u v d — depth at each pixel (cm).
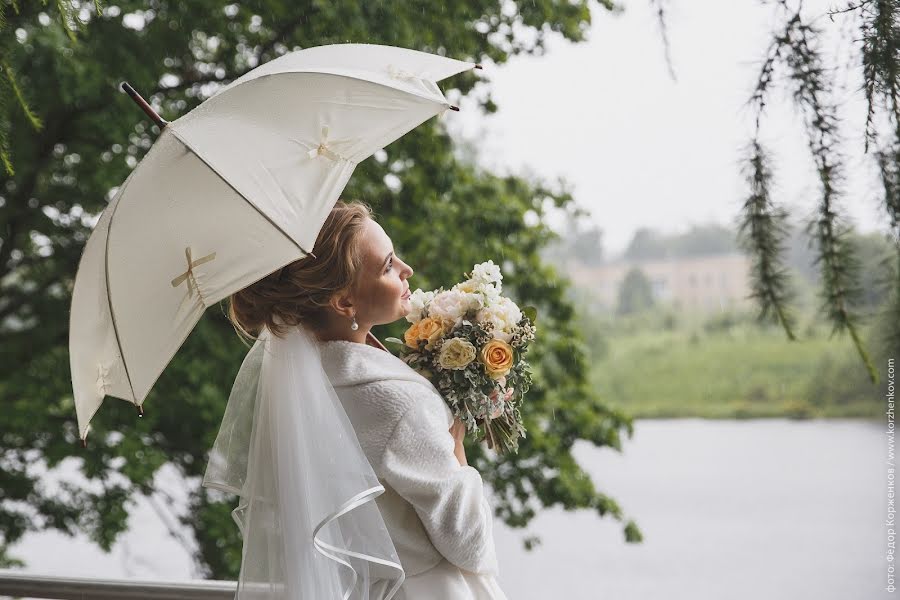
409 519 166
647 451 2336
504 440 187
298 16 488
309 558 159
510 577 1605
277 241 151
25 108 221
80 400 168
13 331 635
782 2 183
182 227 152
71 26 190
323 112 158
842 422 2047
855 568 1501
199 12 507
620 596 1488
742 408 2512
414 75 169
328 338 176
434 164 592
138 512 974
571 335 688
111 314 157
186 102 557
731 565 1567
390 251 176
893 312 186
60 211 639
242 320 176
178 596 199
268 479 170
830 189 183
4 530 621
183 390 609
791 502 1833
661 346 2869
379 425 162
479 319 178
